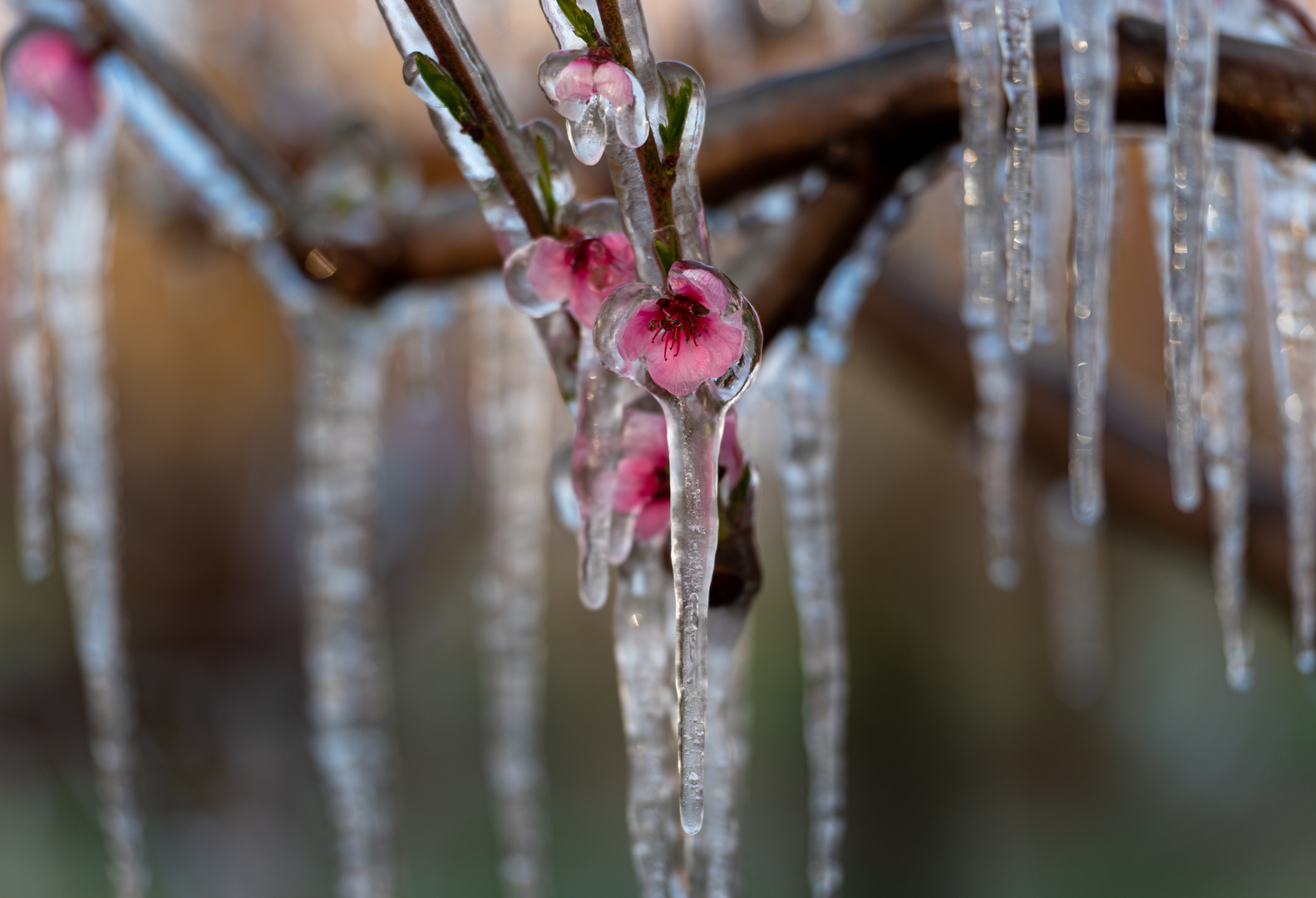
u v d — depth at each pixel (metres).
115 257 3.43
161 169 1.79
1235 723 6.41
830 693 1.16
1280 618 1.55
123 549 3.80
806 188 1.13
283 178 1.35
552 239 0.95
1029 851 5.73
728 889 1.05
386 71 2.24
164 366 3.77
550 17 0.93
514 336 1.60
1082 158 1.05
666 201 0.93
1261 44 1.05
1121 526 1.76
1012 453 1.57
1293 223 1.11
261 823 3.85
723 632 1.00
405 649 5.48
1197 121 1.03
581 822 6.24
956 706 5.77
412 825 5.81
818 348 1.15
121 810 1.48
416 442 3.78
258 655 3.88
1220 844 5.96
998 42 1.06
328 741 1.57
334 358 1.49
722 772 1.04
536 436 1.63
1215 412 1.13
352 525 1.53
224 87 2.19
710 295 0.93
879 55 1.11
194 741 3.88
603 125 0.93
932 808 5.52
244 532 3.88
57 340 1.39
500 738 1.67
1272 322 1.12
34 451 1.35
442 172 2.04
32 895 4.23
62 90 1.18
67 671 4.50
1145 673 6.28
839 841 1.16
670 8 1.99
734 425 0.97
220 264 2.20
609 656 6.68
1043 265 1.16
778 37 1.95
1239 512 1.14
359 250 1.26
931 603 5.89
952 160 1.14
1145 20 1.06
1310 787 6.05
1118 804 6.06
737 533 0.98
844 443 5.92
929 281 1.94
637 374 0.93
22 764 4.46
